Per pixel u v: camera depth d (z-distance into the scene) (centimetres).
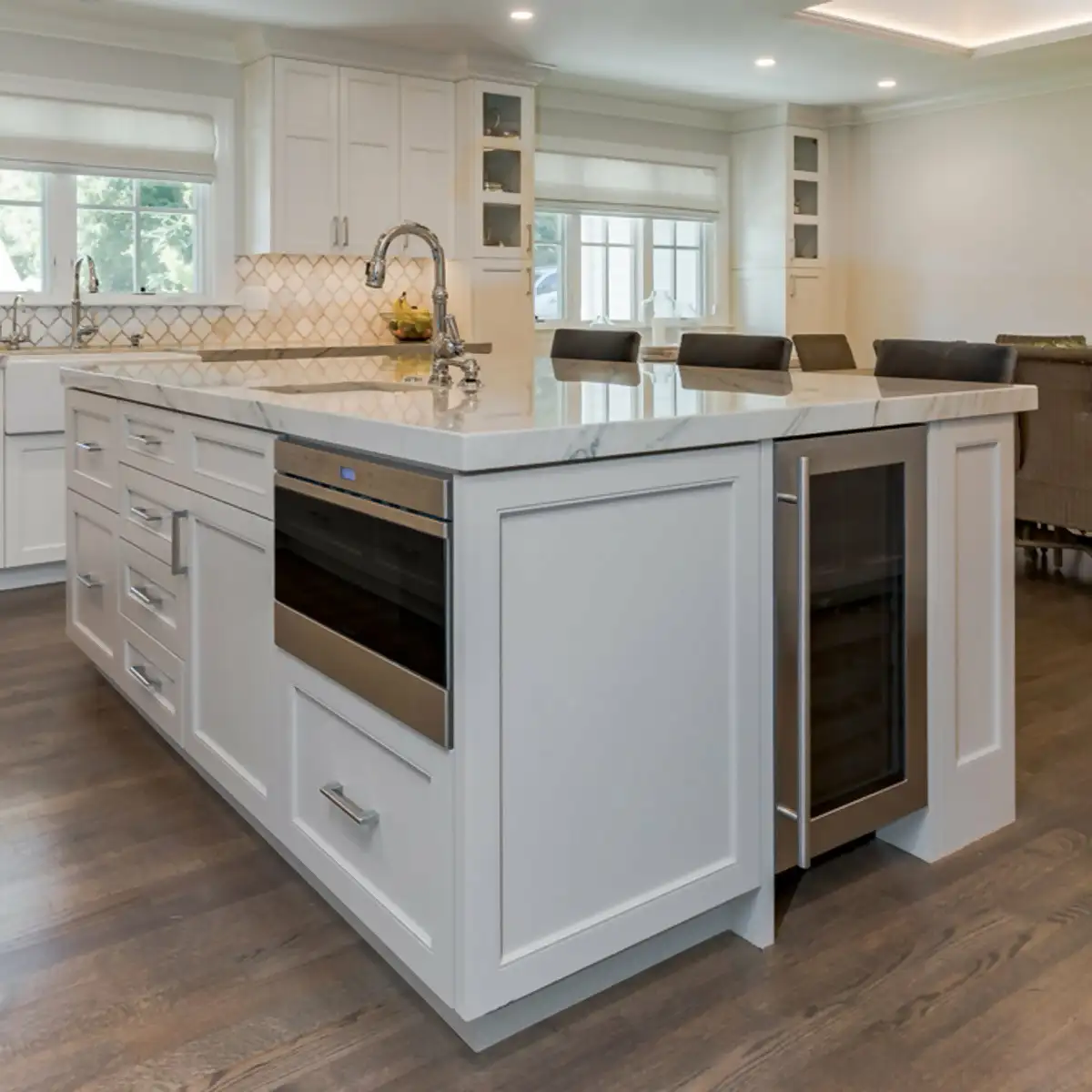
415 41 544
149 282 540
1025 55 596
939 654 217
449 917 156
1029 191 671
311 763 195
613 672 165
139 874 215
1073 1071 154
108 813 243
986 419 222
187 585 245
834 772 204
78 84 501
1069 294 658
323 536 181
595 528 160
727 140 768
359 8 485
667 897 176
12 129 488
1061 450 477
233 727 228
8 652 363
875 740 210
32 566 465
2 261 502
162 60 523
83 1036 164
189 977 180
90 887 210
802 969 182
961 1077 153
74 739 286
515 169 607
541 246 694
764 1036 164
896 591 209
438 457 147
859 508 201
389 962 182
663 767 174
